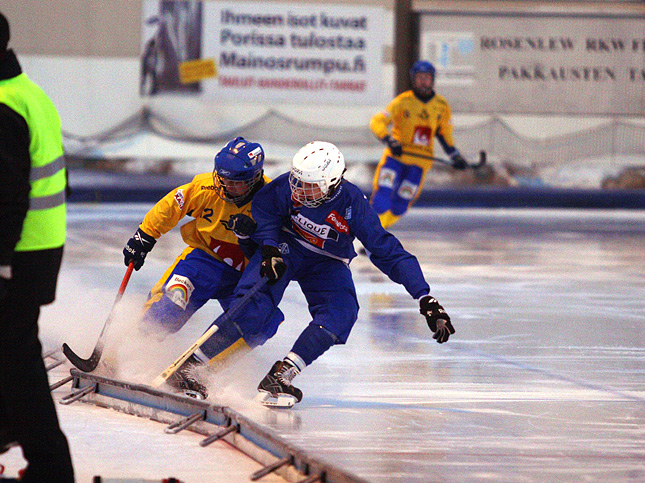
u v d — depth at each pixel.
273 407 13.19
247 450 11.00
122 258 31.61
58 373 15.13
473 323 20.98
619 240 41.38
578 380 15.47
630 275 29.92
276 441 10.39
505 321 21.31
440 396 14.16
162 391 12.41
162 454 10.97
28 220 8.84
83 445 11.23
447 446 11.48
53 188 9.01
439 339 12.79
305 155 12.72
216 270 14.41
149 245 14.42
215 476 10.22
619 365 16.77
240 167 13.34
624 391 14.73
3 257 8.30
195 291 14.41
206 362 13.07
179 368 12.92
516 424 12.61
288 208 13.28
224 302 14.85
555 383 15.22
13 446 9.78
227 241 14.22
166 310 14.08
